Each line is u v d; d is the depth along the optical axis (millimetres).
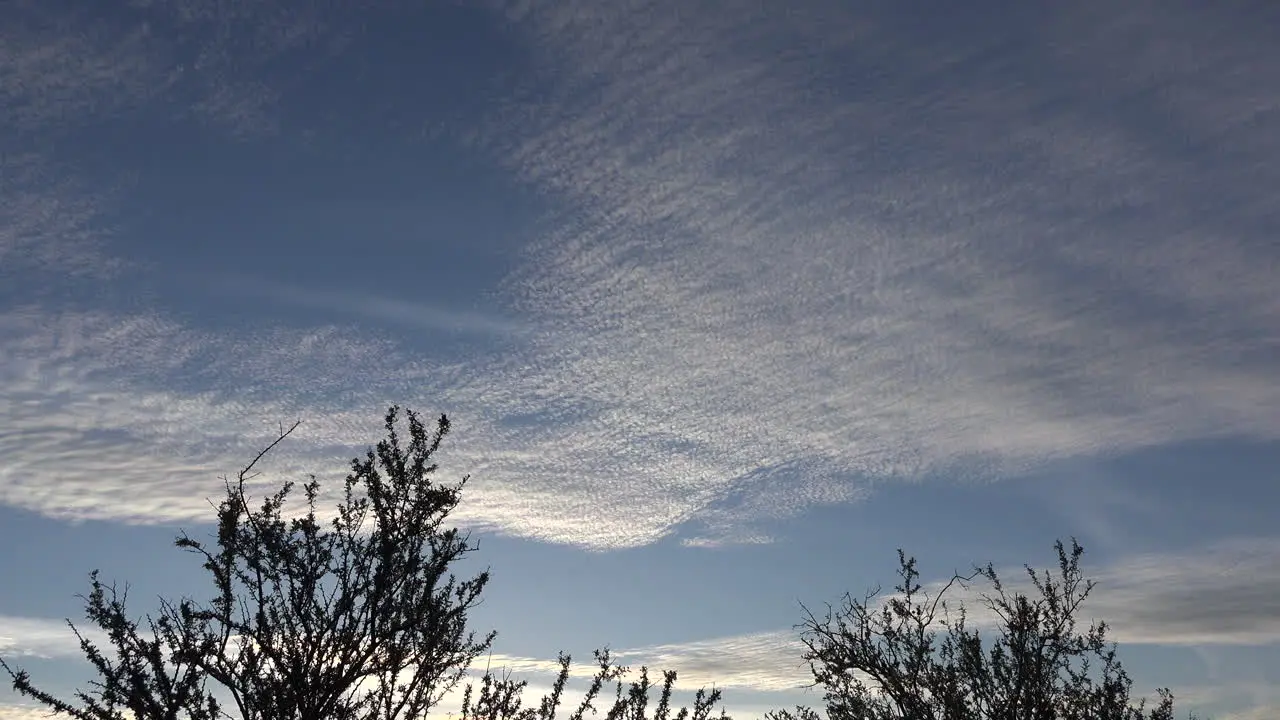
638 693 7539
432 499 6688
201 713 5520
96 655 5457
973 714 9664
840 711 10055
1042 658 9805
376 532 6449
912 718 9695
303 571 6129
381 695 6195
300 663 5891
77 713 5359
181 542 6000
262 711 5684
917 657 9922
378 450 6824
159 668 5422
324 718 5852
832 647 10281
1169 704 9844
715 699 7617
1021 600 10023
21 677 5336
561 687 7359
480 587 6820
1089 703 9812
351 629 6141
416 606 6312
